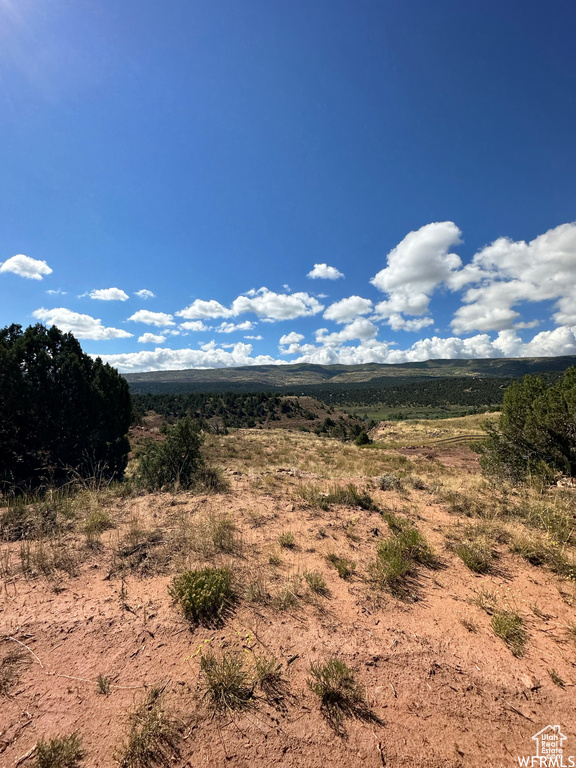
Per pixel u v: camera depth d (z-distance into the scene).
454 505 6.28
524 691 2.46
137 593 3.28
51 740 1.97
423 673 2.57
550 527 5.03
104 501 5.82
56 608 3.00
